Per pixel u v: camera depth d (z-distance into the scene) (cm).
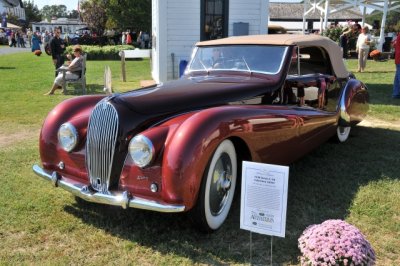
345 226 290
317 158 570
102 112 360
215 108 364
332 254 270
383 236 358
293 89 488
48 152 400
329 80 566
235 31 1309
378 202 424
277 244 346
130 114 358
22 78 1516
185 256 329
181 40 1303
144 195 337
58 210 407
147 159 326
